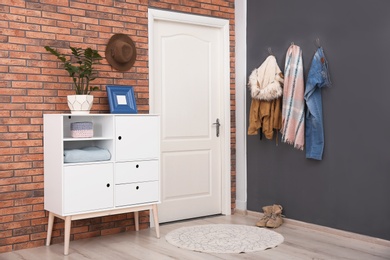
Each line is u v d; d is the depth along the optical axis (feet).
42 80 13.66
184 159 17.01
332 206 15.01
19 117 13.29
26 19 13.38
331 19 14.88
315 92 15.11
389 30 13.46
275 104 16.24
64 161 12.97
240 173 17.95
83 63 14.33
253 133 16.72
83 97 13.32
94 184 13.32
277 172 16.75
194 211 17.30
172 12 16.33
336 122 14.80
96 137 13.65
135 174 14.10
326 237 14.60
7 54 13.10
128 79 15.31
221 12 17.63
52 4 13.82
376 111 13.79
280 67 16.52
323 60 14.84
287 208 16.44
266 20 17.01
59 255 12.82
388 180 13.52
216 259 12.42
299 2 15.87
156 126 14.49
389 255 12.71
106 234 14.96
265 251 13.11
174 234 14.88
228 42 17.87
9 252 13.12
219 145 17.93
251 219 17.10
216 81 17.87
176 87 16.78
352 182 14.44
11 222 13.21
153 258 12.51
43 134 13.67
